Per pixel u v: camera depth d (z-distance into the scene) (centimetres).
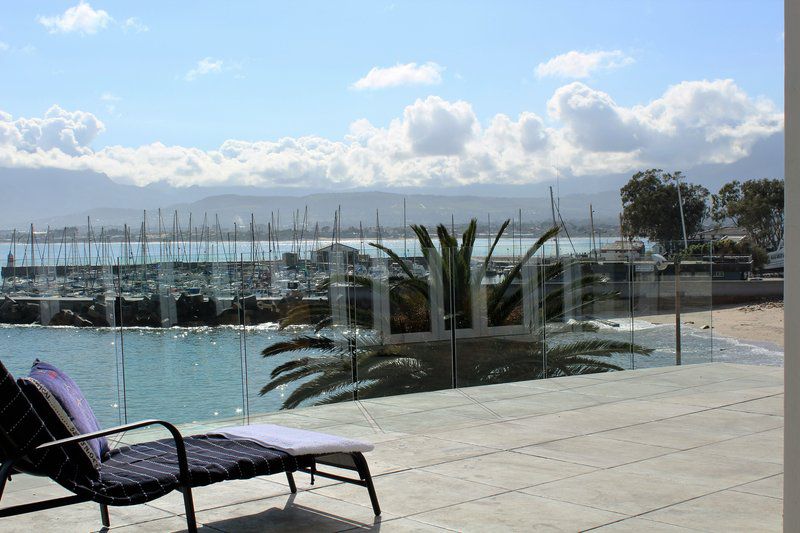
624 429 671
